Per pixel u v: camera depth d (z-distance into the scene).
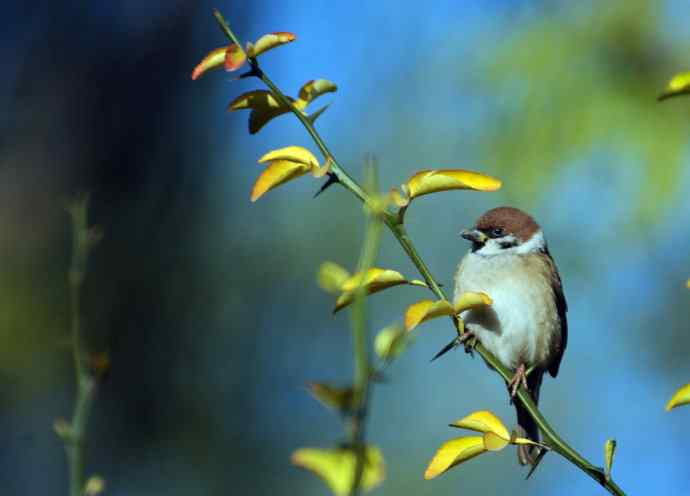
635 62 9.98
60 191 12.07
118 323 11.83
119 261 12.01
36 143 12.17
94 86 12.45
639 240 10.02
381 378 3.75
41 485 11.12
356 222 13.05
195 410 11.98
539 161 9.95
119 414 11.62
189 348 12.09
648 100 9.86
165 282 12.18
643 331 12.31
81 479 5.70
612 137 9.80
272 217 12.87
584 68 10.04
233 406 12.16
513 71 10.23
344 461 3.57
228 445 12.00
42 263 11.75
